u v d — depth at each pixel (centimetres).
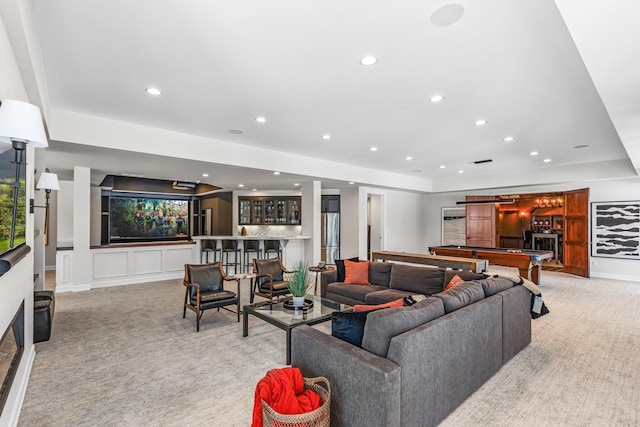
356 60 252
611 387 257
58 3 183
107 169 615
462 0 181
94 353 321
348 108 356
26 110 165
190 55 244
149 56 245
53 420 215
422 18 198
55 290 578
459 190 880
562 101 336
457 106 351
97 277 624
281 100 333
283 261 745
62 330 387
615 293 582
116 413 223
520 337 321
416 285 427
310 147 538
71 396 244
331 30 212
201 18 198
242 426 210
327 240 934
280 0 181
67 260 590
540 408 229
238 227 1011
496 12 192
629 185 706
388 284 468
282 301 394
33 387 256
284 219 1005
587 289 616
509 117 385
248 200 1011
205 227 1073
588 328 395
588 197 723
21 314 253
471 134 458
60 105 345
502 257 647
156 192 956
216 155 486
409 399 183
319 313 342
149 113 371
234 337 366
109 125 390
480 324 253
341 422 190
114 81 288
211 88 303
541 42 225
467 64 258
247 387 258
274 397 173
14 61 192
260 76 279
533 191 847
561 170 695
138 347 336
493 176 803
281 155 573
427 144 516
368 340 195
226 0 180
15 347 231
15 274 221
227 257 761
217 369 288
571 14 153
